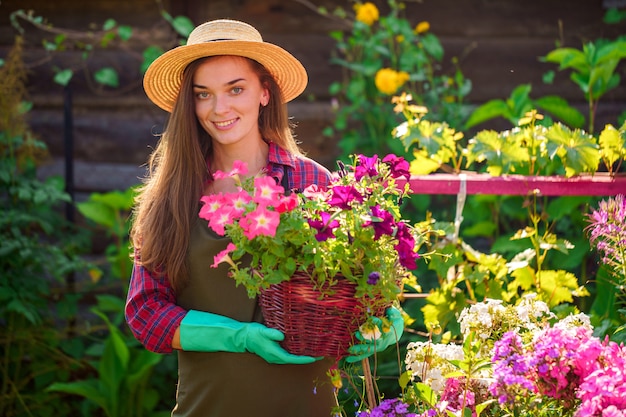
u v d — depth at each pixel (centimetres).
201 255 203
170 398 397
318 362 206
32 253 383
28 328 392
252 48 207
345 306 180
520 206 373
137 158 467
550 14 451
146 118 467
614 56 364
